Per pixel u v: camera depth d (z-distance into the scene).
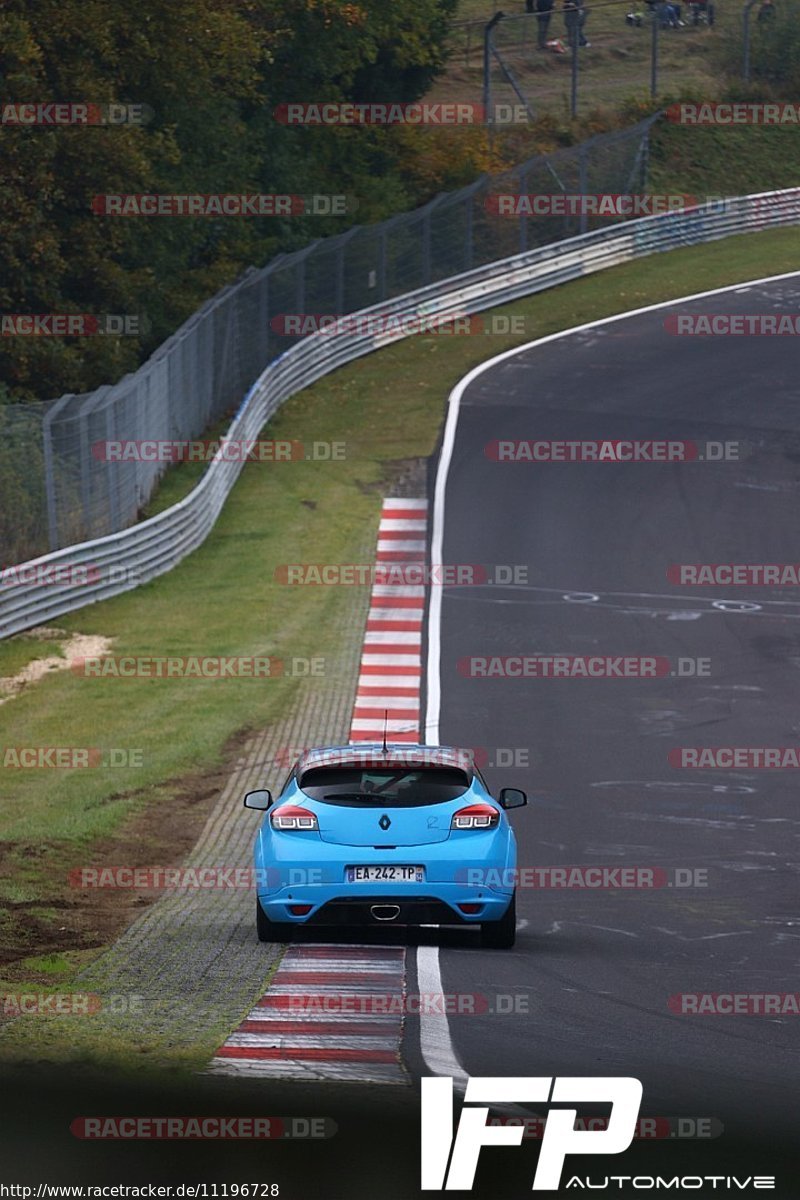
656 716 88.38
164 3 159.12
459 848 44.44
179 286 176.25
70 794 70.81
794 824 69.19
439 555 122.88
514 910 45.97
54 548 108.31
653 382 169.62
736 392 166.88
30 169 143.88
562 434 153.38
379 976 41.03
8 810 68.31
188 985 39.91
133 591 114.62
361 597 112.81
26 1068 30.33
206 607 110.75
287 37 198.12
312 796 45.09
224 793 73.00
